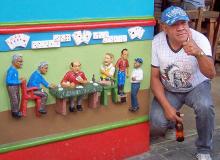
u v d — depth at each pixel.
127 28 2.72
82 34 2.53
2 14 2.22
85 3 2.50
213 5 5.77
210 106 2.79
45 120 2.53
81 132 2.70
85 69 2.61
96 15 2.57
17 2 2.26
